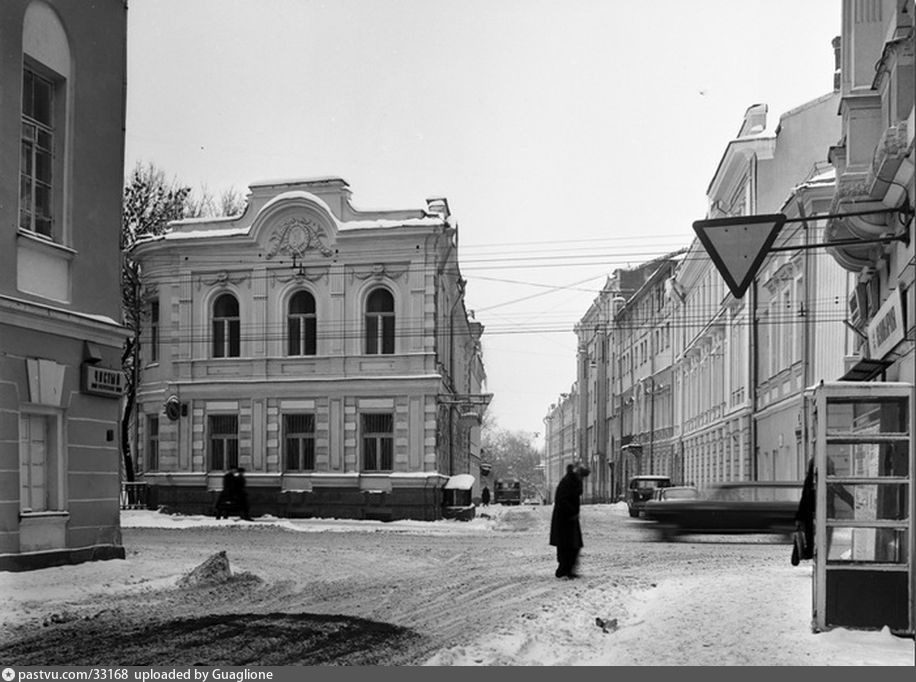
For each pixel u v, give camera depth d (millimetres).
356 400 34094
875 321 13703
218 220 36156
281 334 34906
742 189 38375
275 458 34438
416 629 10344
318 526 30281
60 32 15117
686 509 23547
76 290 15203
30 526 13789
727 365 40719
